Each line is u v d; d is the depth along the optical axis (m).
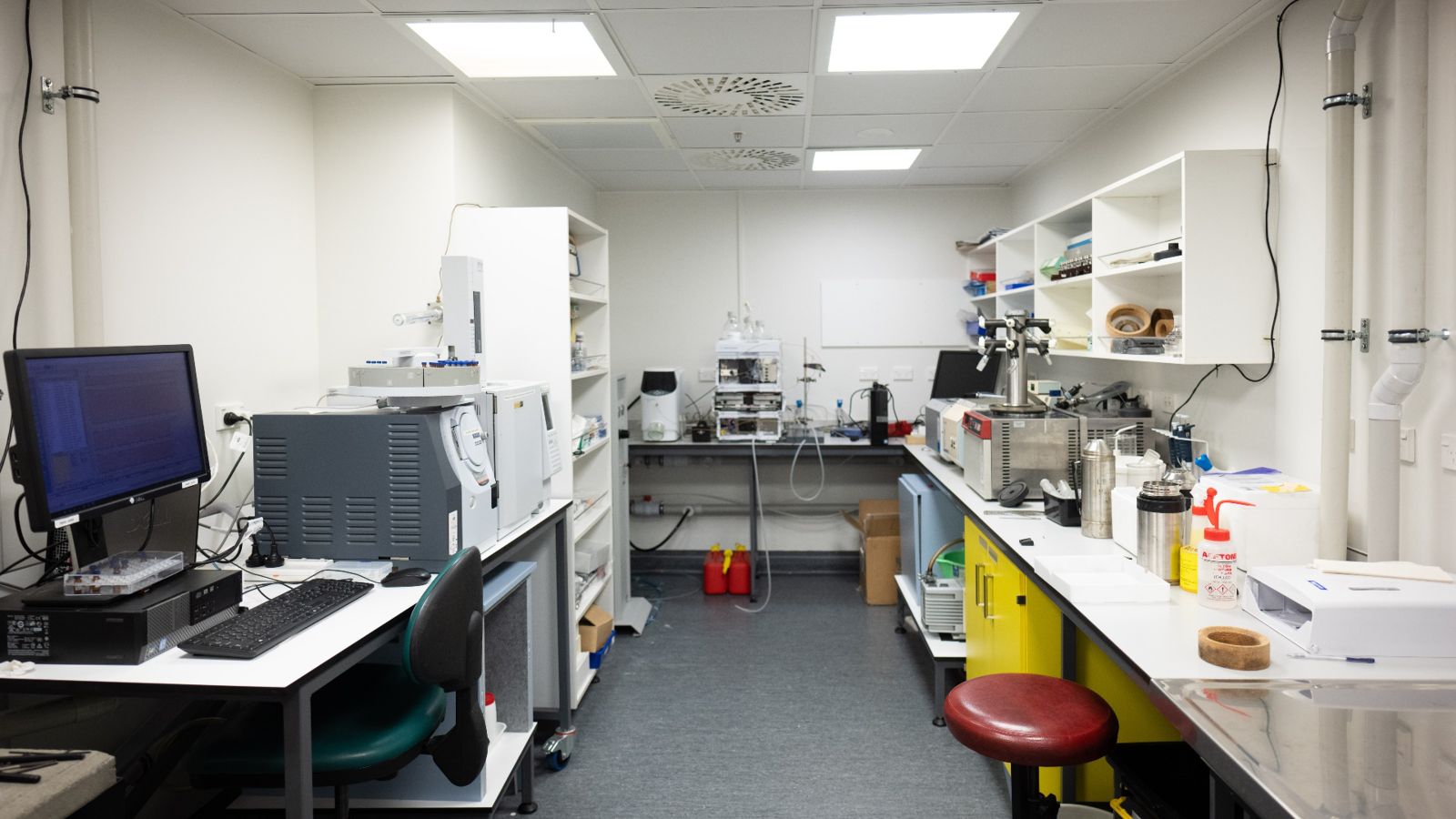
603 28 2.55
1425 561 1.93
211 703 2.13
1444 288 1.86
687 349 5.27
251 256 2.71
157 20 2.31
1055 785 2.36
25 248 1.95
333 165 3.08
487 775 2.38
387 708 1.96
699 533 5.28
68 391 1.59
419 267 3.07
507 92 3.17
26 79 1.95
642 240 5.25
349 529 2.16
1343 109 2.00
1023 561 2.29
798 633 4.12
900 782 2.68
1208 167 2.40
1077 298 3.69
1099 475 2.43
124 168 2.19
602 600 3.82
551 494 3.04
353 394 2.15
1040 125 3.70
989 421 2.95
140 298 2.25
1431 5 1.87
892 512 4.70
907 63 2.89
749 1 2.36
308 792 1.49
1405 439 1.98
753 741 2.98
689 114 3.49
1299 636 1.61
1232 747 1.22
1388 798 1.08
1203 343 2.42
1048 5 2.39
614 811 2.52
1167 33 2.61
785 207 5.21
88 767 1.31
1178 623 1.77
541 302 3.08
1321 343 2.24
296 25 2.48
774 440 4.65
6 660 1.56
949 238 5.19
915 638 4.04
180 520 1.97
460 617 1.84
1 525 1.90
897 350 5.22
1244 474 2.27
